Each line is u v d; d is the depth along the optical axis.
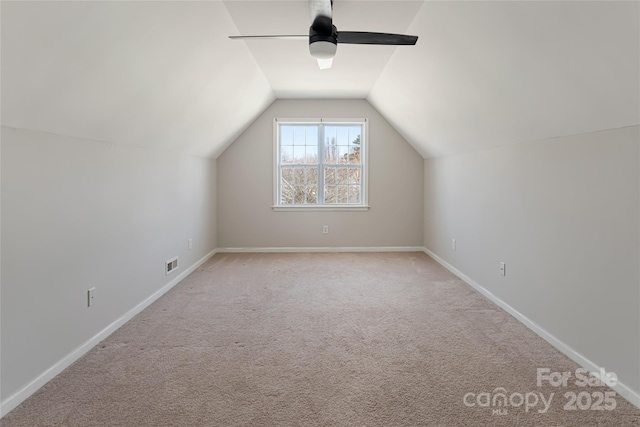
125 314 2.92
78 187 2.34
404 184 5.60
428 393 1.96
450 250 4.53
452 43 2.52
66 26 1.62
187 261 4.34
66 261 2.23
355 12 2.62
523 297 2.88
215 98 3.63
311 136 5.63
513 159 3.03
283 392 1.97
